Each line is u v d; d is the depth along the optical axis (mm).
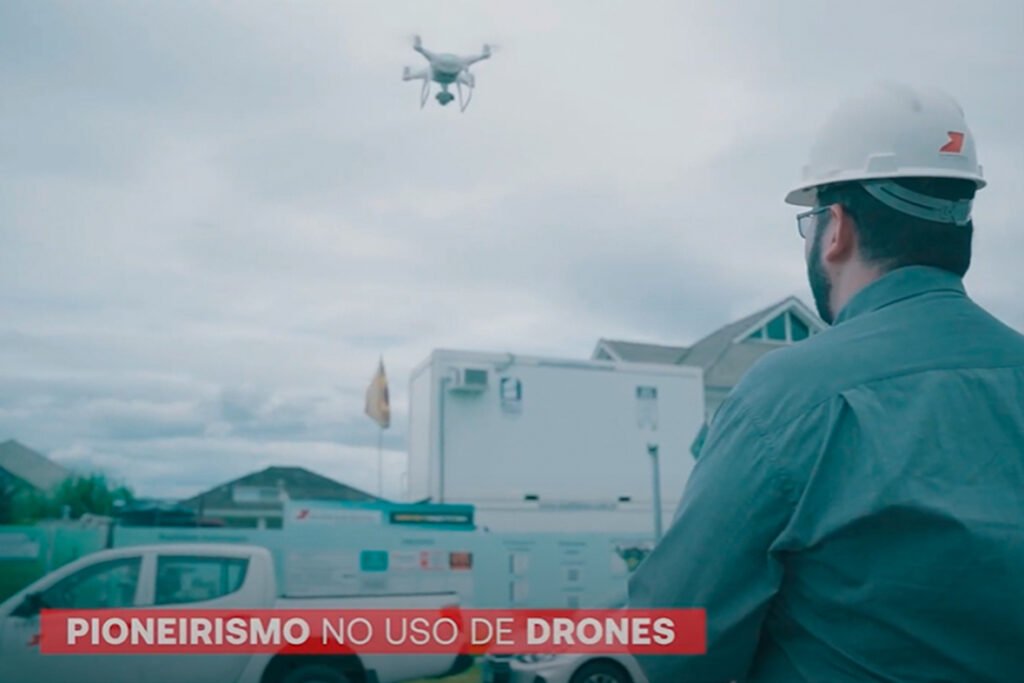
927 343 1281
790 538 1198
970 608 1134
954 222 1365
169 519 14938
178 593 8453
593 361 16859
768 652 1289
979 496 1167
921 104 1382
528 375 16406
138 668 8234
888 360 1266
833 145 1423
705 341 21094
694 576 1263
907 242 1359
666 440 17141
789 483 1212
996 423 1223
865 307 1355
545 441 16312
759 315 20938
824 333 1348
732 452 1271
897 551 1162
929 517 1149
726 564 1237
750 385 1321
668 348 22328
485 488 15812
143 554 8547
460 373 15836
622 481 16688
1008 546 1140
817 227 1444
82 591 8336
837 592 1191
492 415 16078
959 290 1358
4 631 8094
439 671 8570
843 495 1186
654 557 1321
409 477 17062
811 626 1223
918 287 1342
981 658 1134
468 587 13836
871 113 1395
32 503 21625
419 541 13641
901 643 1158
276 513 25203
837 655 1198
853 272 1398
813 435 1222
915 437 1197
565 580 14430
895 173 1350
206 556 8656
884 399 1229
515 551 14211
